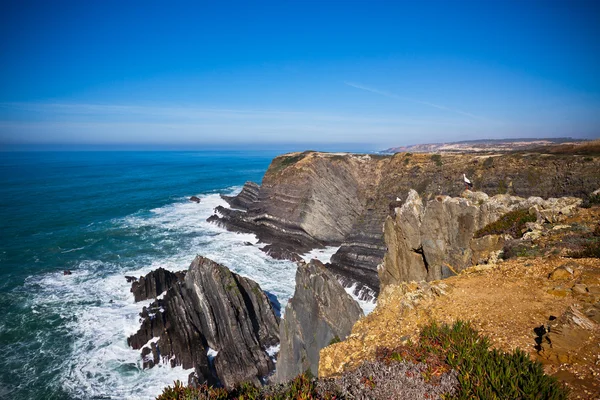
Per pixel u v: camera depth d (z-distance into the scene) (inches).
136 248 1824.6
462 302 448.8
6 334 1036.5
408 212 1021.8
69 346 990.4
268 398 289.4
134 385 860.0
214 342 1012.5
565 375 273.6
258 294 1125.7
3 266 1540.4
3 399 804.0
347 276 1552.7
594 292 399.2
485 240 779.4
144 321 1047.6
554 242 606.2
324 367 430.0
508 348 331.6
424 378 284.7
